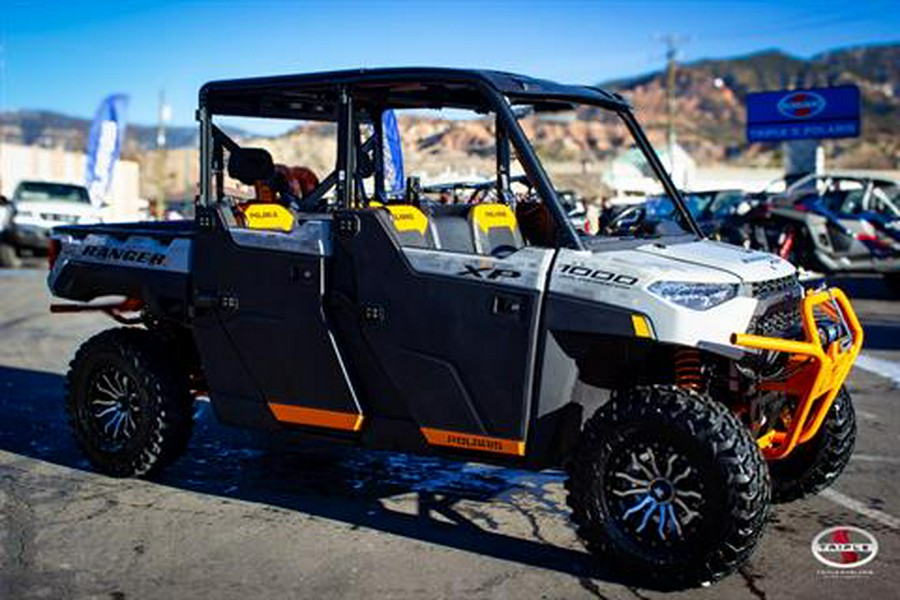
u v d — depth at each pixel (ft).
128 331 18.40
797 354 13.82
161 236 17.74
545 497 17.48
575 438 14.34
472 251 15.99
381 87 15.62
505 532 15.66
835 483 18.20
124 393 18.24
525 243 17.20
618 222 16.65
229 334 16.56
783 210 48.39
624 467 13.37
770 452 14.57
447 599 13.01
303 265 15.62
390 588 13.37
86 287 18.53
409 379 14.85
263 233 16.10
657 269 13.43
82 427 18.54
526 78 15.37
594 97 16.29
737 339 12.98
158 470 18.10
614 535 13.34
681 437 12.71
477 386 14.32
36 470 18.94
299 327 15.74
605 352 14.17
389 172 17.89
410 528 15.81
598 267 13.62
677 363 14.11
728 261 14.32
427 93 16.35
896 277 47.78
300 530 15.67
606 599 13.03
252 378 16.56
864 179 48.96
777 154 374.84
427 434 14.94
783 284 14.58
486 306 14.14
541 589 13.35
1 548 14.82
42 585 13.44
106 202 60.90
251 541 15.16
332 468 19.26
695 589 13.32
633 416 13.07
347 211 15.15
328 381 15.69
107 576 13.76
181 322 17.49
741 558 12.69
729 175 135.85
